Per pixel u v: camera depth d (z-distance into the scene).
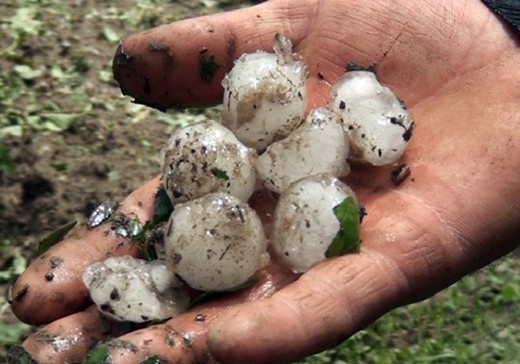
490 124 0.43
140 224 0.43
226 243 0.39
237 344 0.35
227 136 0.42
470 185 0.42
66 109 0.68
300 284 0.37
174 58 0.46
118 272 0.39
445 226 0.41
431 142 0.44
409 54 0.46
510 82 0.44
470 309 0.62
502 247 0.43
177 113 0.69
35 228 0.61
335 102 0.43
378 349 0.59
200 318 0.38
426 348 0.59
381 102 0.43
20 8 0.75
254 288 0.40
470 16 0.46
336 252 0.39
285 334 0.35
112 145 0.66
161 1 0.77
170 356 0.37
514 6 0.46
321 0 0.48
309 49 0.48
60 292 0.41
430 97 0.46
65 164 0.64
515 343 0.60
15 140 0.65
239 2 0.77
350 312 0.37
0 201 0.61
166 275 0.40
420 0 0.47
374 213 0.41
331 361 0.58
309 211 0.39
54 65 0.71
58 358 0.39
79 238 0.43
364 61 0.47
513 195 0.42
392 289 0.39
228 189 0.41
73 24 0.74
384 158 0.42
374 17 0.47
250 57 0.44
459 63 0.46
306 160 0.41
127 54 0.46
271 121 0.43
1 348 0.56
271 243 0.41
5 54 0.71
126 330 0.40
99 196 0.62
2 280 0.59
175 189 0.41
